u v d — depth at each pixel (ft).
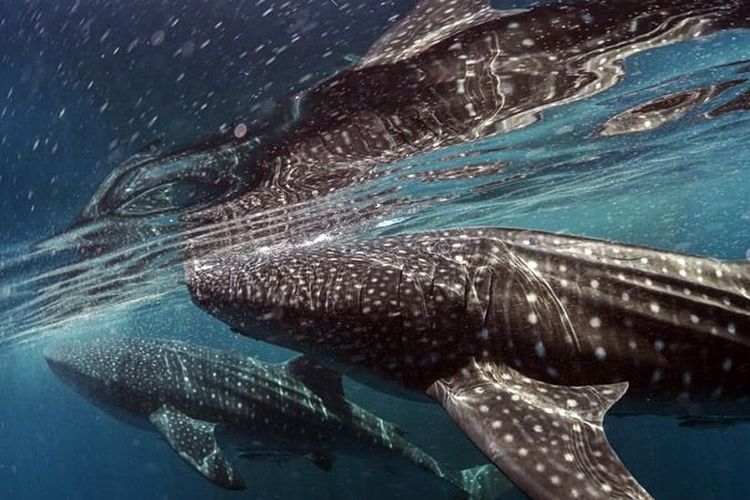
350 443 35.17
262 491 75.61
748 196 79.51
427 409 74.08
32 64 18.66
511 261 14.67
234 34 17.44
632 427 88.22
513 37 16.03
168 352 38.37
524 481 10.05
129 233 29.14
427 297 14.78
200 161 21.08
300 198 26.27
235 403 35.37
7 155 21.67
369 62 16.78
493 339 13.98
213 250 31.37
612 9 15.35
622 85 20.52
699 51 18.24
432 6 17.06
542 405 12.16
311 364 27.53
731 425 15.25
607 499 9.48
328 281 16.05
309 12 17.42
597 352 13.32
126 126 19.51
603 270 13.92
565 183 43.09
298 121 19.11
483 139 24.03
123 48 17.72
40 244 30.22
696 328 13.14
